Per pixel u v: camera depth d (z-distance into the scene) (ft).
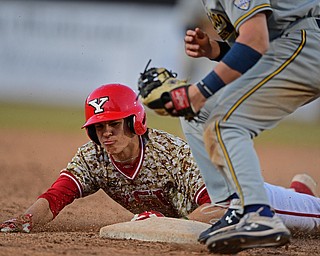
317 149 177.78
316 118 260.42
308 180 76.54
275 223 44.70
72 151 151.33
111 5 275.18
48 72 274.98
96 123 58.39
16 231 61.05
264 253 51.72
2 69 274.57
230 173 45.75
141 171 61.05
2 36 274.16
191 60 256.93
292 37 47.19
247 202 45.16
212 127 46.29
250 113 46.16
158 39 275.39
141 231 55.72
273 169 132.77
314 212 63.77
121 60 276.62
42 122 214.90
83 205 82.17
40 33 275.18
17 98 273.13
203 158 49.44
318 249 56.24
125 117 58.08
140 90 46.14
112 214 76.38
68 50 275.18
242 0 44.98
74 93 276.00
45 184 103.35
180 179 60.85
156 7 276.21
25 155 141.08
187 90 44.75
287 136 212.64
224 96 46.37
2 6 273.33
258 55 44.32
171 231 54.39
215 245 45.44
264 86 46.16
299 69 46.65
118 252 49.60
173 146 61.11
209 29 224.94
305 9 47.70
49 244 53.11
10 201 84.58
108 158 61.72
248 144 45.80
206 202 58.95
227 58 44.45
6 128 195.11
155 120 230.07
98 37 276.21
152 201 63.00
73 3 274.16
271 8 45.65
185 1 245.65
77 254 48.24
